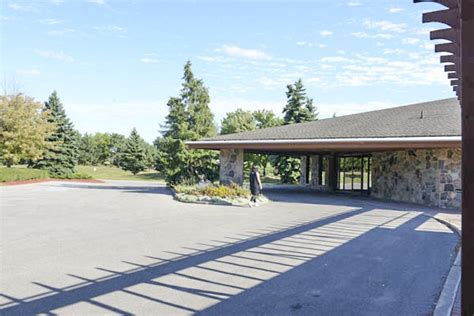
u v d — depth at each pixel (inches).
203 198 648.4
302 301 190.4
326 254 289.1
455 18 153.0
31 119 1349.7
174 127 1067.3
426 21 159.9
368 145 604.7
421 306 185.0
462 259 90.1
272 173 1777.8
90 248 300.2
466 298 89.0
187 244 319.9
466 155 90.9
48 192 896.3
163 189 1027.3
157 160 2025.1
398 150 729.0
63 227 397.7
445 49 187.5
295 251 298.2
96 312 173.3
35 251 288.4
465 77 91.8
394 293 203.2
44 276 226.1
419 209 581.0
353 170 951.0
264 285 214.7
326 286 213.8
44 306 179.8
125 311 175.0
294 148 682.8
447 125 589.3
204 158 1057.5
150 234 362.3
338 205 633.0
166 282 218.1
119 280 220.5
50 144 1448.1
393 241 339.3
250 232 378.9
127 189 1025.5
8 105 1314.0
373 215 509.4
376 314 175.0
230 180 745.6
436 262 267.4
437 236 364.2
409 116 715.4
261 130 807.7
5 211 530.9
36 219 454.6
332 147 639.1
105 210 548.4
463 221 90.3
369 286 214.4
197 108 1080.2
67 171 1614.2
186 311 176.1
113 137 2854.3
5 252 284.7
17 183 1236.5
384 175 789.9
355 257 280.4
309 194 868.6
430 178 639.1
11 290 201.5
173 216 488.7
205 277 228.5
